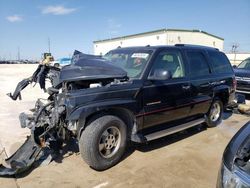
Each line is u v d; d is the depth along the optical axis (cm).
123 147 432
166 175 400
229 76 670
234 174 225
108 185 371
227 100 670
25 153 415
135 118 438
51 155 445
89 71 400
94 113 399
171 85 491
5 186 365
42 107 420
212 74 612
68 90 395
